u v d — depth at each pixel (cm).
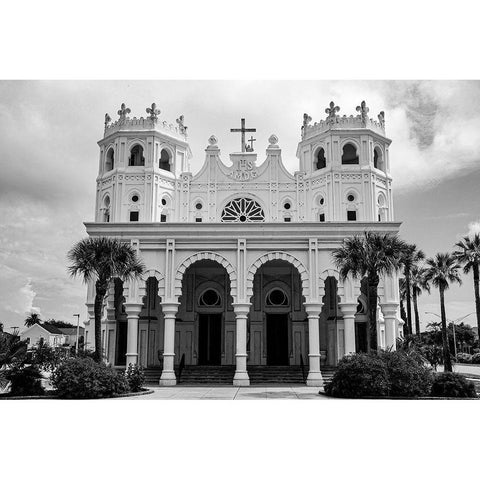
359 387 2236
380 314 3659
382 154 4069
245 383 2978
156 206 3888
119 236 3155
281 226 3119
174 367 3484
